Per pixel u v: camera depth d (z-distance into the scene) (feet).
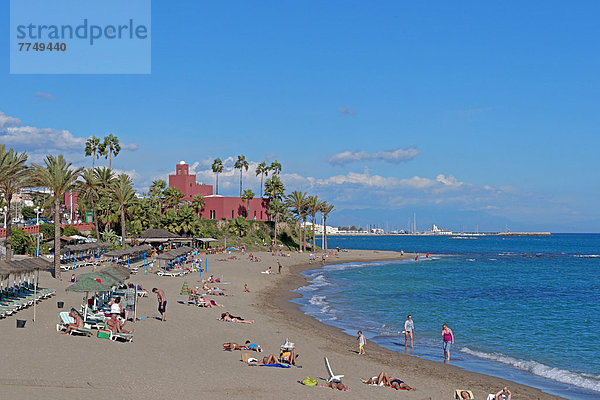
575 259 462.19
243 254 344.28
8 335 81.05
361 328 128.67
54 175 164.14
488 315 151.53
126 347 81.05
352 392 67.92
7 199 164.25
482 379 85.71
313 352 96.89
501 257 483.51
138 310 118.32
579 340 118.42
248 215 442.91
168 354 79.82
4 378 58.59
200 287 177.88
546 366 95.25
